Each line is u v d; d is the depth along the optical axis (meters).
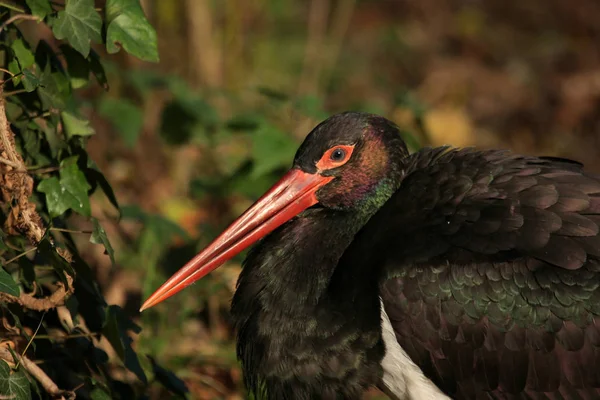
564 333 8.49
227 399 10.85
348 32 21.44
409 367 8.88
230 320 9.52
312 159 9.40
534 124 18.89
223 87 16.95
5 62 7.89
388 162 9.42
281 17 20.42
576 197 8.66
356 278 8.90
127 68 15.98
